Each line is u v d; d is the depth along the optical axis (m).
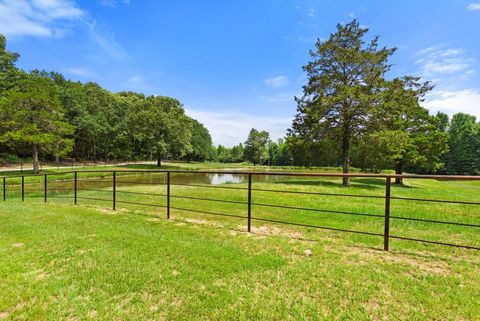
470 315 2.05
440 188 18.27
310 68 17.34
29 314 2.10
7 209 6.36
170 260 3.10
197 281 2.60
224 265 2.95
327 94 16.83
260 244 3.72
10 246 3.57
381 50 16.30
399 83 16.27
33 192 13.05
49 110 22.11
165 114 37.41
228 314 2.08
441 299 2.26
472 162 40.22
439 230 4.89
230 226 4.93
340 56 16.34
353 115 16.27
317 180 21.02
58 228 4.47
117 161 44.16
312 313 2.09
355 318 2.03
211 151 71.38
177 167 39.59
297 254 3.35
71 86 36.66
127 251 3.37
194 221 5.35
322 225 5.24
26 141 20.34
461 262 3.12
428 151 19.91
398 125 17.48
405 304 2.20
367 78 16.11
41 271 2.82
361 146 16.36
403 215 6.20
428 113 20.28
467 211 6.72
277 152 71.81
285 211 6.71
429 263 3.08
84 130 35.88
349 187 14.52
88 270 2.83
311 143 17.36
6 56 26.69
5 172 21.48
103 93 41.28
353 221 5.62
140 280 2.62
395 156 16.08
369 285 2.51
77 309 2.16
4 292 2.39
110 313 2.11
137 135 37.66
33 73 28.48
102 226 4.60
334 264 3.01
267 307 2.17
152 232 4.25
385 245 3.56
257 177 27.97
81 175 21.06
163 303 2.24
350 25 16.64
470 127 41.69
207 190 11.71
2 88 25.36
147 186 14.76
